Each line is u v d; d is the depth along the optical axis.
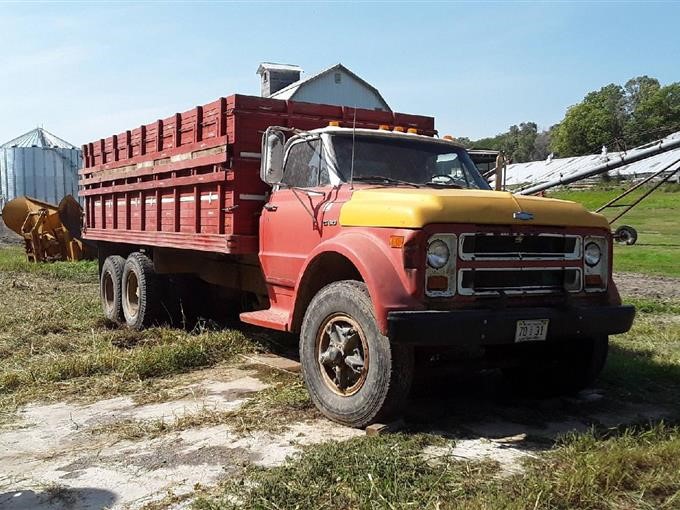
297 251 5.99
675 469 3.94
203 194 7.31
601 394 5.85
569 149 77.38
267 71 36.78
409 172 6.18
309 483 3.75
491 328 4.54
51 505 3.71
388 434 4.61
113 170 9.78
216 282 8.09
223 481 3.92
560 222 5.02
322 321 5.16
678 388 6.03
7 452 4.57
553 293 5.01
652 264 17.81
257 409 5.30
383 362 4.62
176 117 7.78
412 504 3.47
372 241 4.89
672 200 36.31
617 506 3.54
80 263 17.89
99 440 4.75
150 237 8.59
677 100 74.94
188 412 5.30
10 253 23.08
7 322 9.03
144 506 3.65
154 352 6.82
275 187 6.52
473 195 4.90
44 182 29.80
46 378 6.34
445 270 4.61
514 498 3.55
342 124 6.58
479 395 5.90
